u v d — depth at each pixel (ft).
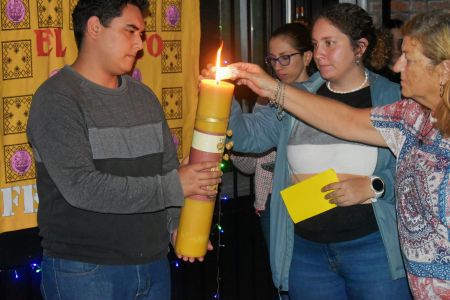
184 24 11.50
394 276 8.78
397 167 7.49
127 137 7.74
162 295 8.43
